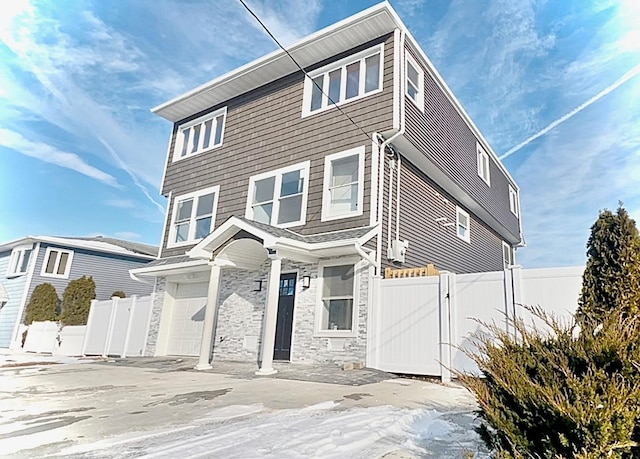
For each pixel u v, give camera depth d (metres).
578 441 2.16
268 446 3.54
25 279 20.03
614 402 2.13
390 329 8.54
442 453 3.43
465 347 7.66
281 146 11.59
